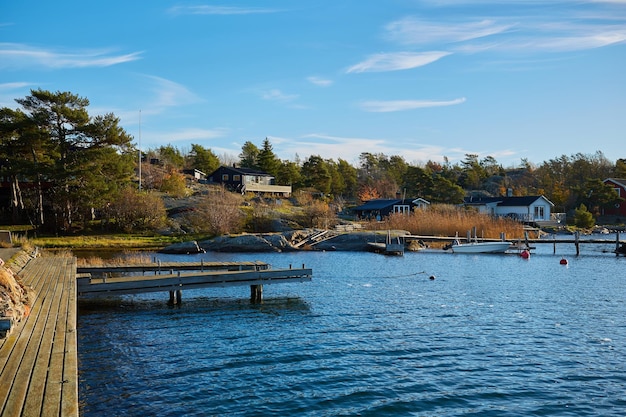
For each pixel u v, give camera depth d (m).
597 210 89.88
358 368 12.70
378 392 11.13
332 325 17.23
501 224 57.78
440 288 25.55
